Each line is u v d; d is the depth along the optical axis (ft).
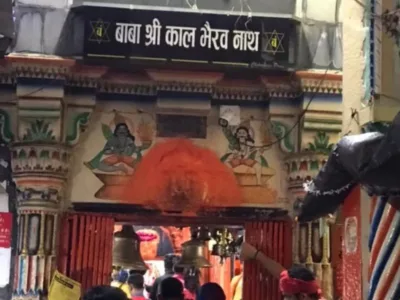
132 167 20.83
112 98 20.99
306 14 21.03
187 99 20.80
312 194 14.02
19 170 19.81
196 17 20.13
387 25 14.89
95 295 10.73
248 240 20.99
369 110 14.64
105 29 19.85
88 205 20.49
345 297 15.39
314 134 20.68
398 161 10.86
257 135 21.43
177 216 20.90
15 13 20.04
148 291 31.89
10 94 20.26
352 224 15.03
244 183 21.20
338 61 20.88
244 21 20.31
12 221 20.22
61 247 20.20
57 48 20.06
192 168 20.97
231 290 28.78
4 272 19.98
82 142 20.75
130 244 23.16
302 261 20.47
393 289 13.20
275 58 20.43
